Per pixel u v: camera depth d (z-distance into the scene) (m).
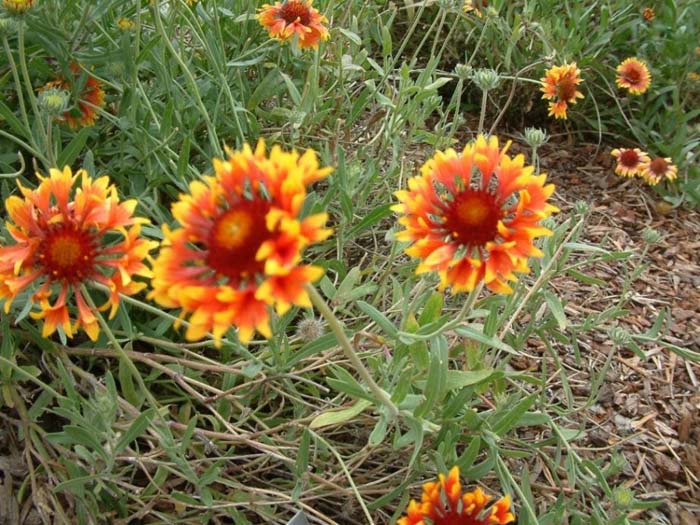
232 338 0.40
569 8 0.93
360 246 0.58
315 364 0.43
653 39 0.89
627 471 0.50
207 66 0.60
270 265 0.21
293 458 0.42
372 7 0.75
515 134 0.89
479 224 0.29
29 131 0.41
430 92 0.56
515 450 0.43
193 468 0.40
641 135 0.86
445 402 0.42
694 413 0.54
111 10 0.52
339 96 0.64
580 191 0.80
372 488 0.43
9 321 0.43
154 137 0.51
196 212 0.25
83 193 0.31
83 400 0.36
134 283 0.30
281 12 0.55
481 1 0.77
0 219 0.44
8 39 0.48
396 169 0.64
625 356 0.59
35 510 0.40
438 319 0.36
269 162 0.23
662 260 0.71
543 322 0.54
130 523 0.41
